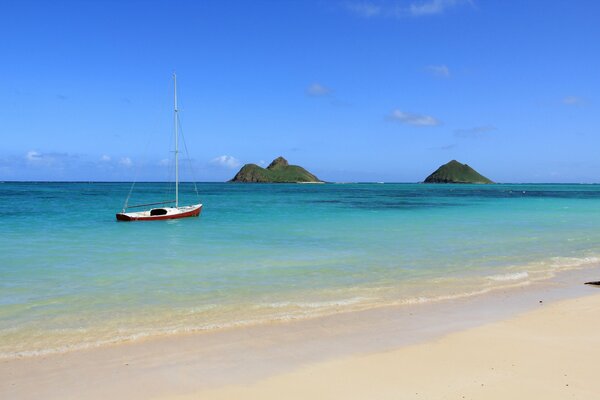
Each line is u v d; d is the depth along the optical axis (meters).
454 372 7.97
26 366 8.18
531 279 15.47
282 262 18.31
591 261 18.83
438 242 24.30
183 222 36.22
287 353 8.84
